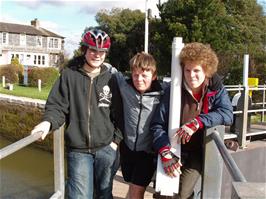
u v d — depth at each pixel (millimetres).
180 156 3119
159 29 27734
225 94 3076
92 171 3312
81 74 3250
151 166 3393
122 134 3381
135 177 3391
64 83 3246
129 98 3229
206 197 3100
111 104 3318
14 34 63000
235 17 33969
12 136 17766
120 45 42719
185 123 3055
